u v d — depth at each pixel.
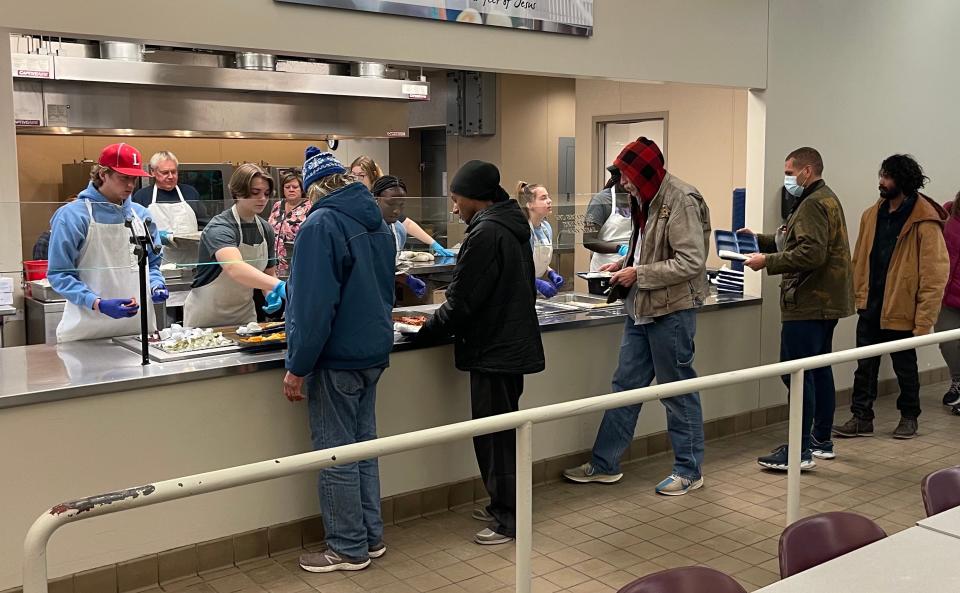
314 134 6.04
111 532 2.87
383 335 3.10
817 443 4.34
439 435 1.85
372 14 3.42
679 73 4.42
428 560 3.20
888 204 4.70
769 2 4.77
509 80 8.20
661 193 3.74
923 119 5.77
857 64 5.28
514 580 3.04
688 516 3.61
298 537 3.29
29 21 2.77
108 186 3.22
